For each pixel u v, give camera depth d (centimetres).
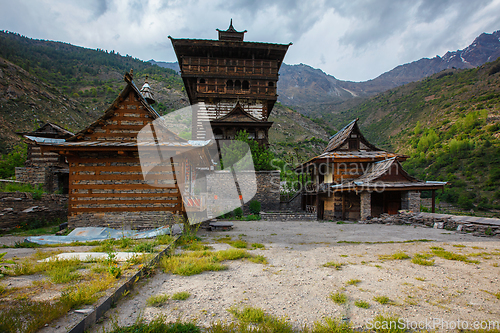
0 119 8325
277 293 468
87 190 1098
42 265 545
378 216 2086
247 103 3266
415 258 706
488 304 422
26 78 11488
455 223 1295
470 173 7825
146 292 467
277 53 3303
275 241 1010
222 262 678
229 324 350
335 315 384
